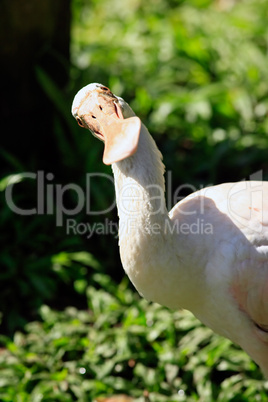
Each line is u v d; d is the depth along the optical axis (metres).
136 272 9.12
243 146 16.77
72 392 11.33
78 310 13.11
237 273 9.10
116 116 8.46
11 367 11.68
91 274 13.79
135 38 20.56
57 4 14.90
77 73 16.84
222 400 10.84
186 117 17.72
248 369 11.34
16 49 14.58
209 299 9.42
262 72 19.36
